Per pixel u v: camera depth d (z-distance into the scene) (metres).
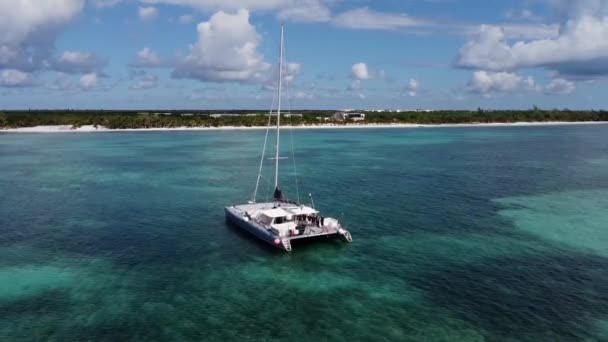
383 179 65.19
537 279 28.67
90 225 41.25
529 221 42.03
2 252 34.00
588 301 25.61
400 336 22.00
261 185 61.25
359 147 114.88
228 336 22.00
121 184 62.12
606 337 21.88
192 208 47.97
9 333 22.25
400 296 26.36
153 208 47.94
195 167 78.75
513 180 63.78
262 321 23.50
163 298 26.17
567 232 38.59
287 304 25.42
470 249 34.41
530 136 151.50
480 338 21.80
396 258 32.59
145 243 36.12
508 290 27.06
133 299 26.03
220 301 25.80
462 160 86.88
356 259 32.47
